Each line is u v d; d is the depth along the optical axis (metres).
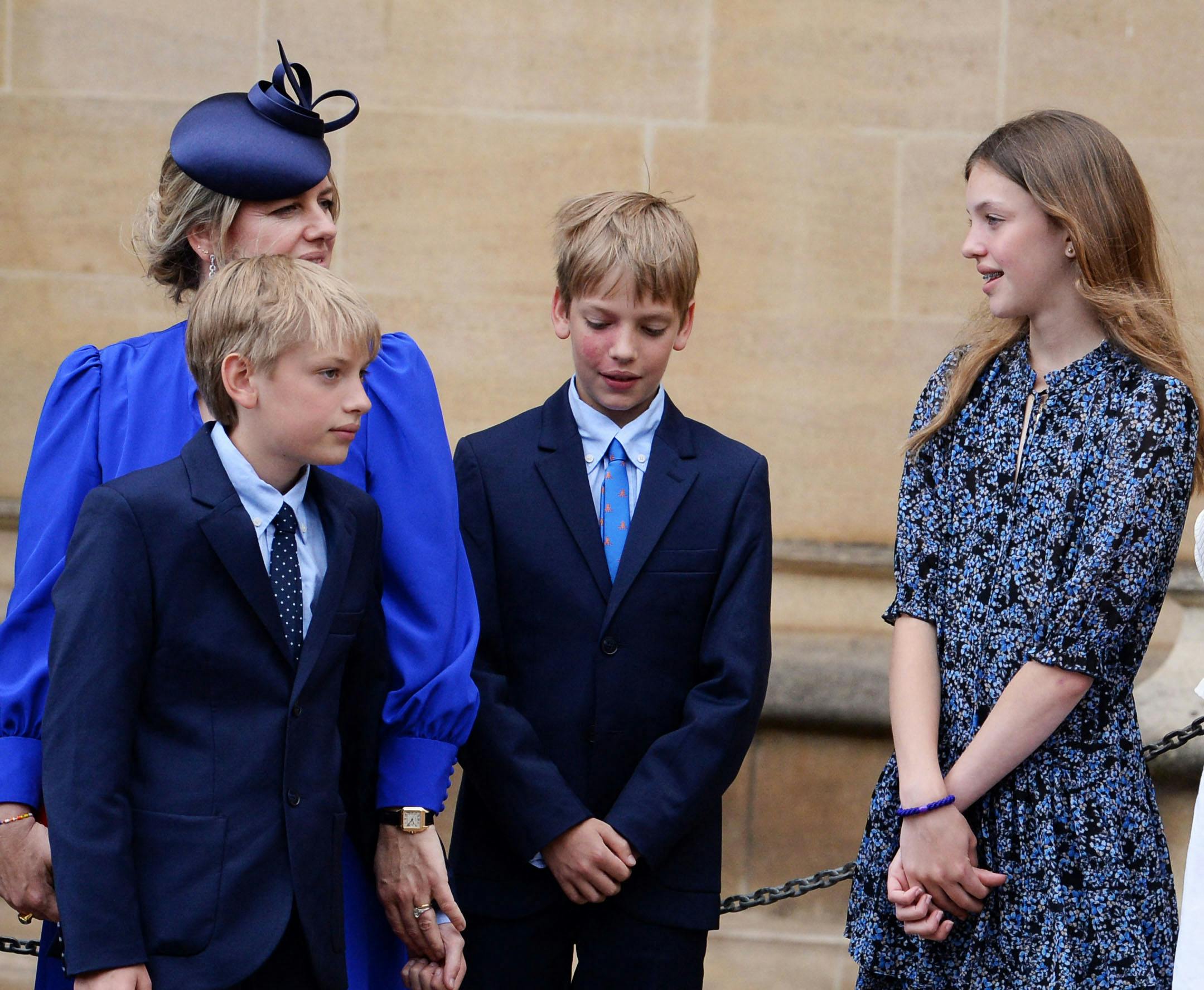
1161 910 4.52
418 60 8.55
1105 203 4.72
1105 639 4.45
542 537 5.19
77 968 3.73
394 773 4.59
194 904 3.92
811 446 8.57
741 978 8.23
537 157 8.56
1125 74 8.36
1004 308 4.80
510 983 5.12
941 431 5.02
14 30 8.57
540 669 5.16
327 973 4.13
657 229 5.15
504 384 8.63
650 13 8.49
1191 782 7.99
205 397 4.25
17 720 4.30
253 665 4.08
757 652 5.13
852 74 8.48
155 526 4.02
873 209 8.50
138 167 8.59
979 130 8.44
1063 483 4.62
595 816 5.12
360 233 8.60
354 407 4.16
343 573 4.27
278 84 4.82
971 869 4.52
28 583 4.45
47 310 8.65
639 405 5.35
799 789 8.37
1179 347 4.82
